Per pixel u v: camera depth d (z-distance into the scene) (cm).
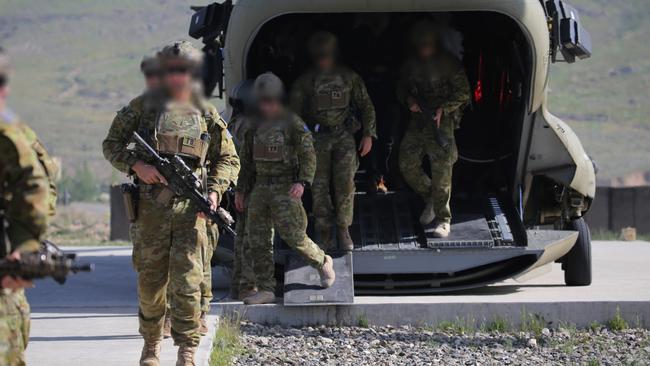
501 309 1689
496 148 2091
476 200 2023
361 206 2005
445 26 1900
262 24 1819
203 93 1261
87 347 1444
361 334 1631
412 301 1727
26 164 883
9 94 880
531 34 1844
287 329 1675
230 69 1883
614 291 1934
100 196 10962
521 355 1481
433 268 1883
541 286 2053
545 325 1686
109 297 1981
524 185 2031
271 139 1677
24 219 880
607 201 4522
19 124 894
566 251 1973
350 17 2061
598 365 1394
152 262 1223
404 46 1919
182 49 1235
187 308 1214
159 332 1256
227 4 2039
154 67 1232
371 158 2111
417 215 1978
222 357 1401
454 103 1888
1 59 855
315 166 1673
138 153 1223
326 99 1800
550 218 2116
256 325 1684
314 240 1844
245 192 1741
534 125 1966
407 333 1641
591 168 2044
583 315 1692
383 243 1897
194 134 1236
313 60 1816
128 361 1344
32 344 1467
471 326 1677
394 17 2066
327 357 1459
